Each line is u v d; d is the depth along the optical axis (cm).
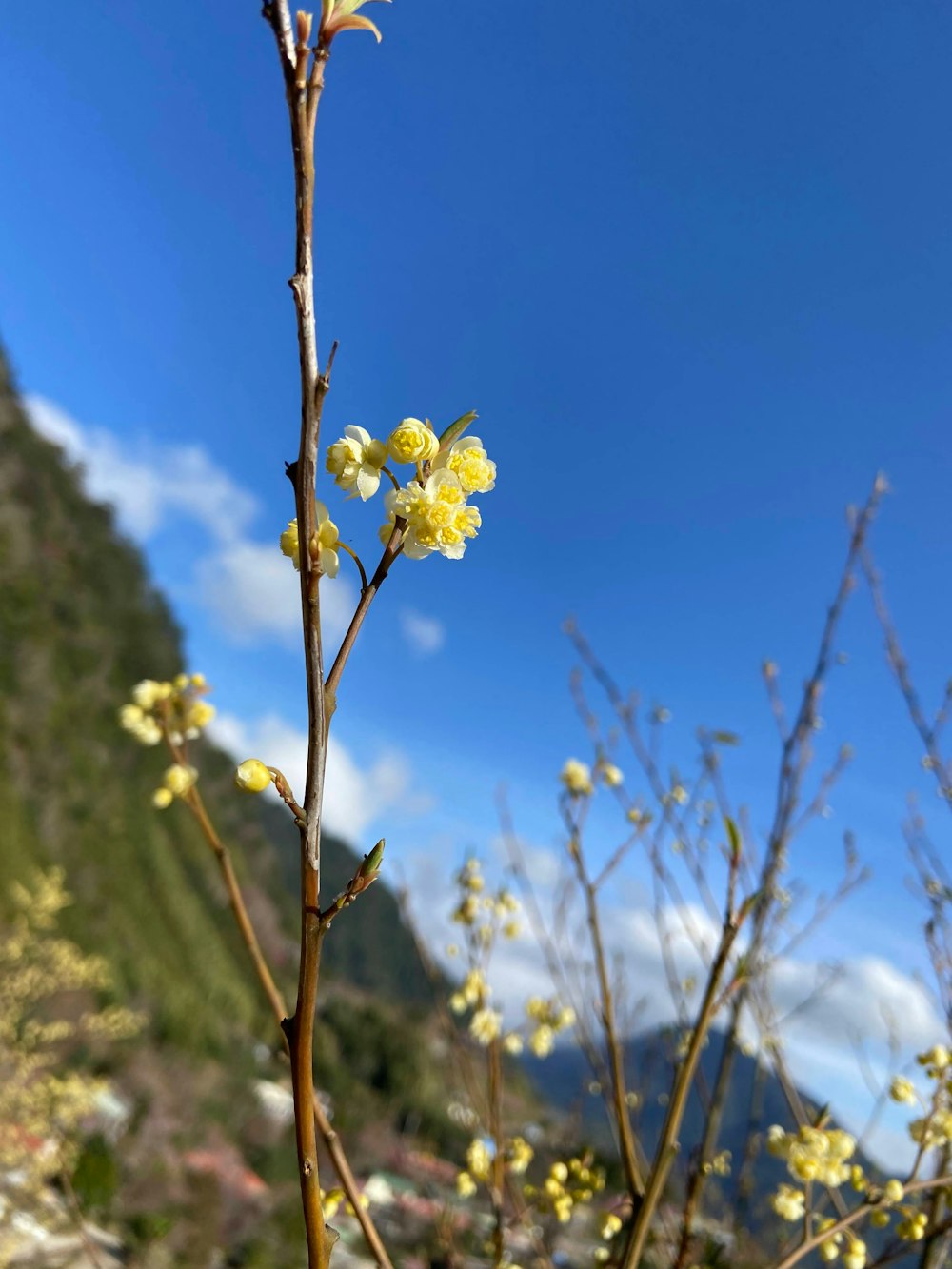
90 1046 2495
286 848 7350
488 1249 225
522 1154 232
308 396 79
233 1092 3512
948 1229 180
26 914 1380
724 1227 256
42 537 6681
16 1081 1005
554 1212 220
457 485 106
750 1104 266
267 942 2895
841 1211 190
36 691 5297
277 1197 2414
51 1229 830
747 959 159
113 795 5372
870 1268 176
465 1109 268
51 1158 905
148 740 200
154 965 4266
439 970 265
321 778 84
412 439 104
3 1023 1077
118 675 6456
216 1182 1959
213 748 6588
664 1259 218
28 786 4656
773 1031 272
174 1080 3152
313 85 77
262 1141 3189
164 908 5072
